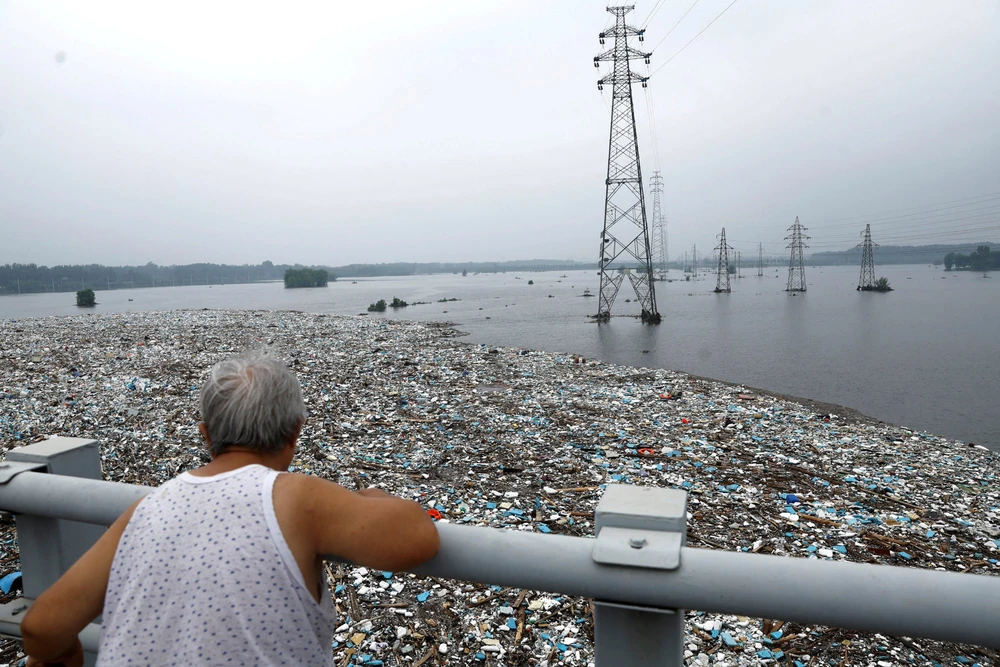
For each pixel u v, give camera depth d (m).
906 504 6.05
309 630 1.30
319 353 14.21
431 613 3.92
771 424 8.97
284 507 1.33
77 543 1.80
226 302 83.44
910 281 135.62
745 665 3.48
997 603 1.00
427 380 11.44
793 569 1.10
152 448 7.28
